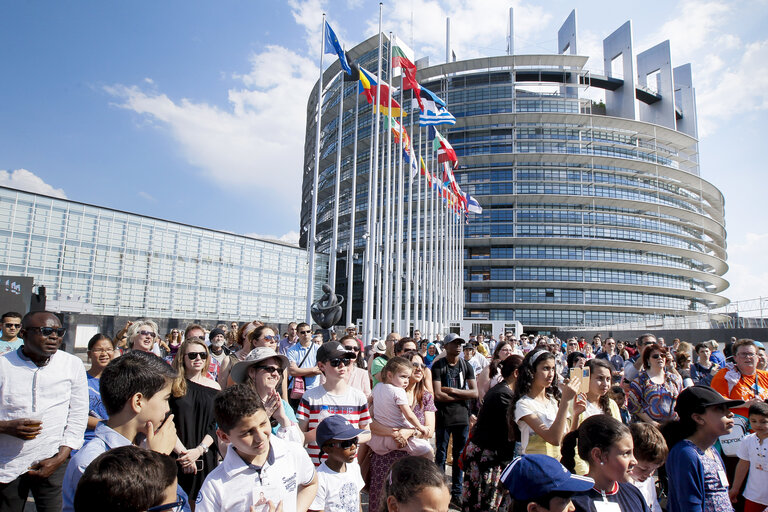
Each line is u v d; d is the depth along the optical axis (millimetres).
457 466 7312
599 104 94500
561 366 14227
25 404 4145
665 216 82125
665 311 80500
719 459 4059
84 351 19000
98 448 2881
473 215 78125
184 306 37406
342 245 70750
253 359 4266
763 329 25469
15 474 4043
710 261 88500
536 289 76812
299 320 47281
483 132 81375
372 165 22328
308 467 3516
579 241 75500
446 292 45562
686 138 84312
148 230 35375
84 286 31312
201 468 4531
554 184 78188
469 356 10328
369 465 5398
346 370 5098
